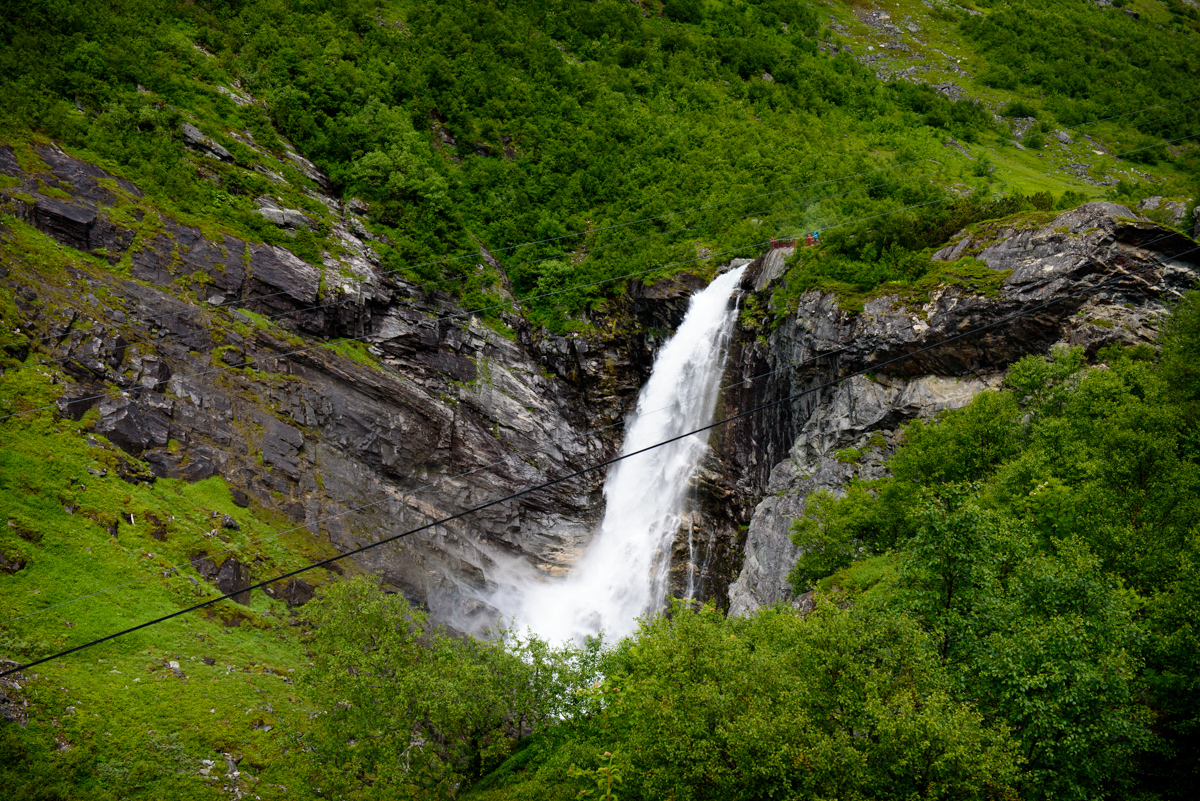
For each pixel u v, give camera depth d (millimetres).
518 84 92812
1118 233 49719
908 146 93812
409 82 84188
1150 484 32562
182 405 52594
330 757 36062
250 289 59438
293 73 78625
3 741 31656
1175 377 40406
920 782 21578
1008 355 52062
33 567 39875
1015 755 22359
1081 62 123250
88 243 55000
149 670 38812
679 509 66500
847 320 56719
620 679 32562
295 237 63969
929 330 53469
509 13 105312
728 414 66125
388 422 60906
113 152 60250
